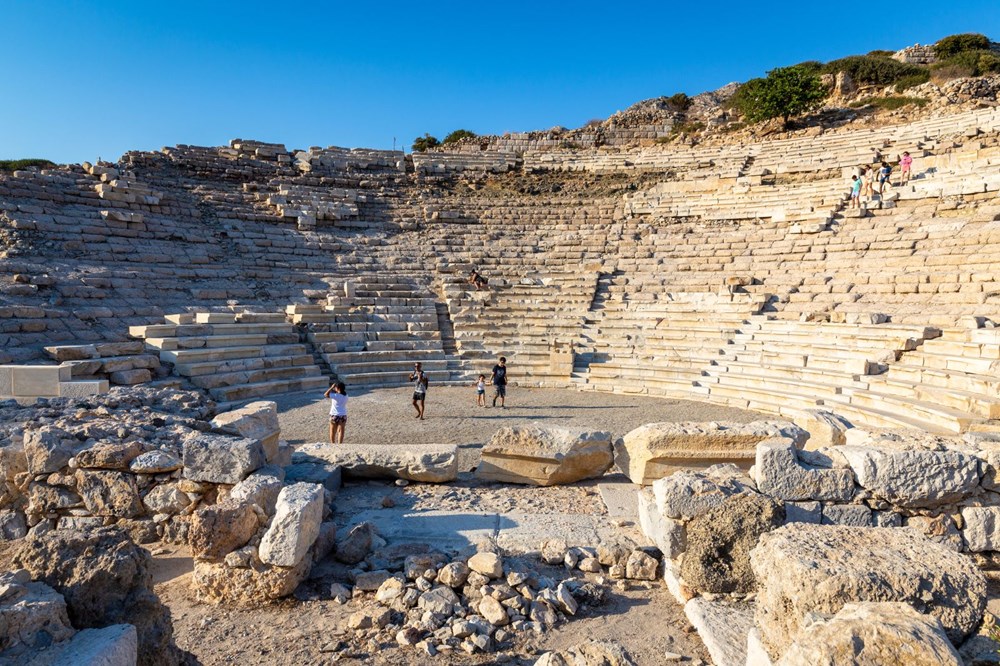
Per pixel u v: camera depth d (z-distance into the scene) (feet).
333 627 20.83
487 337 90.53
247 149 134.10
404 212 124.77
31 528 27.53
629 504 32.30
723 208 114.32
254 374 70.79
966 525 24.27
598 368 81.87
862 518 24.13
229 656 19.15
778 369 70.08
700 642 20.10
